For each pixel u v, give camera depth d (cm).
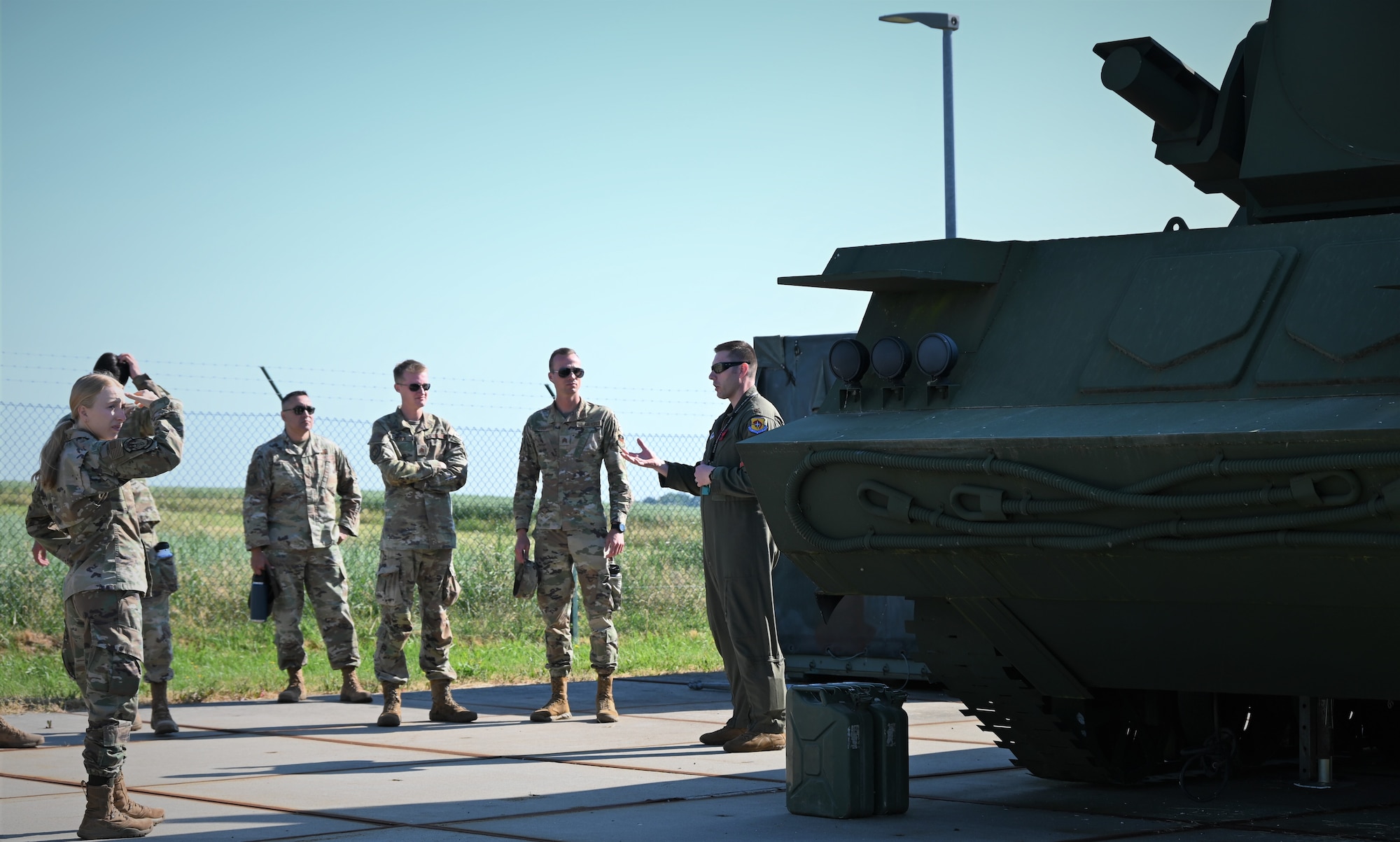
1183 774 703
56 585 1329
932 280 594
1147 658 602
